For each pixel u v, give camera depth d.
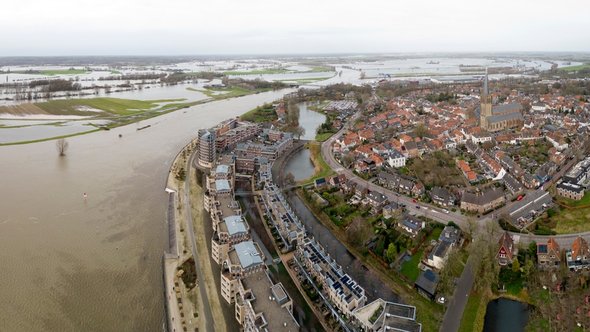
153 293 183.88
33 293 182.12
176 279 191.75
